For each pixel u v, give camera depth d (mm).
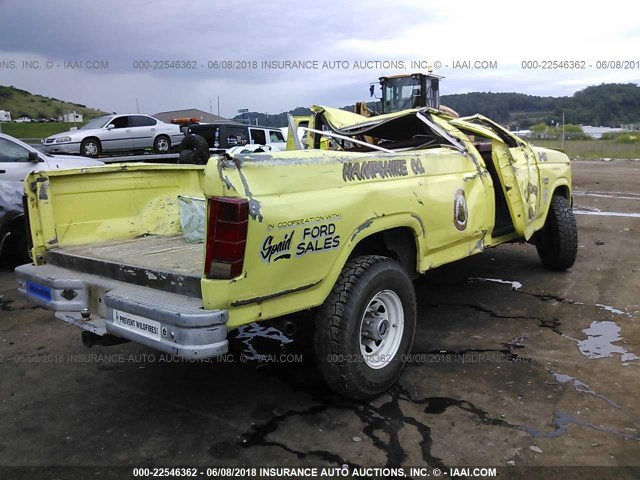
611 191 13609
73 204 4203
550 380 3668
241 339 4535
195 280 2918
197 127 16062
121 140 16734
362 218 3297
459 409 3340
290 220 2883
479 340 4391
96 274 3566
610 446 2914
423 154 3986
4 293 6070
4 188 6934
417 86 14656
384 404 3428
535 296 5457
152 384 3807
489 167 5145
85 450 3018
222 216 2680
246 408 3438
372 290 3334
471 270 6473
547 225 6141
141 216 4648
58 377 3945
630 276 6051
